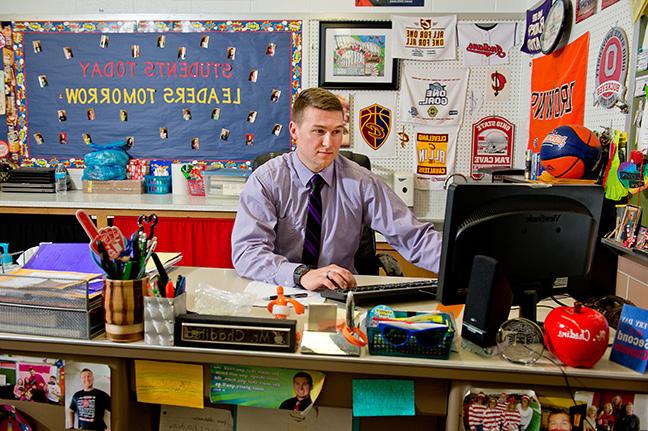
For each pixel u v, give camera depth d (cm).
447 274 122
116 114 357
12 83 357
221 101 351
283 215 201
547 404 112
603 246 191
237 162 356
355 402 117
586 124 235
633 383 109
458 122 340
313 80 344
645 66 181
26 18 352
